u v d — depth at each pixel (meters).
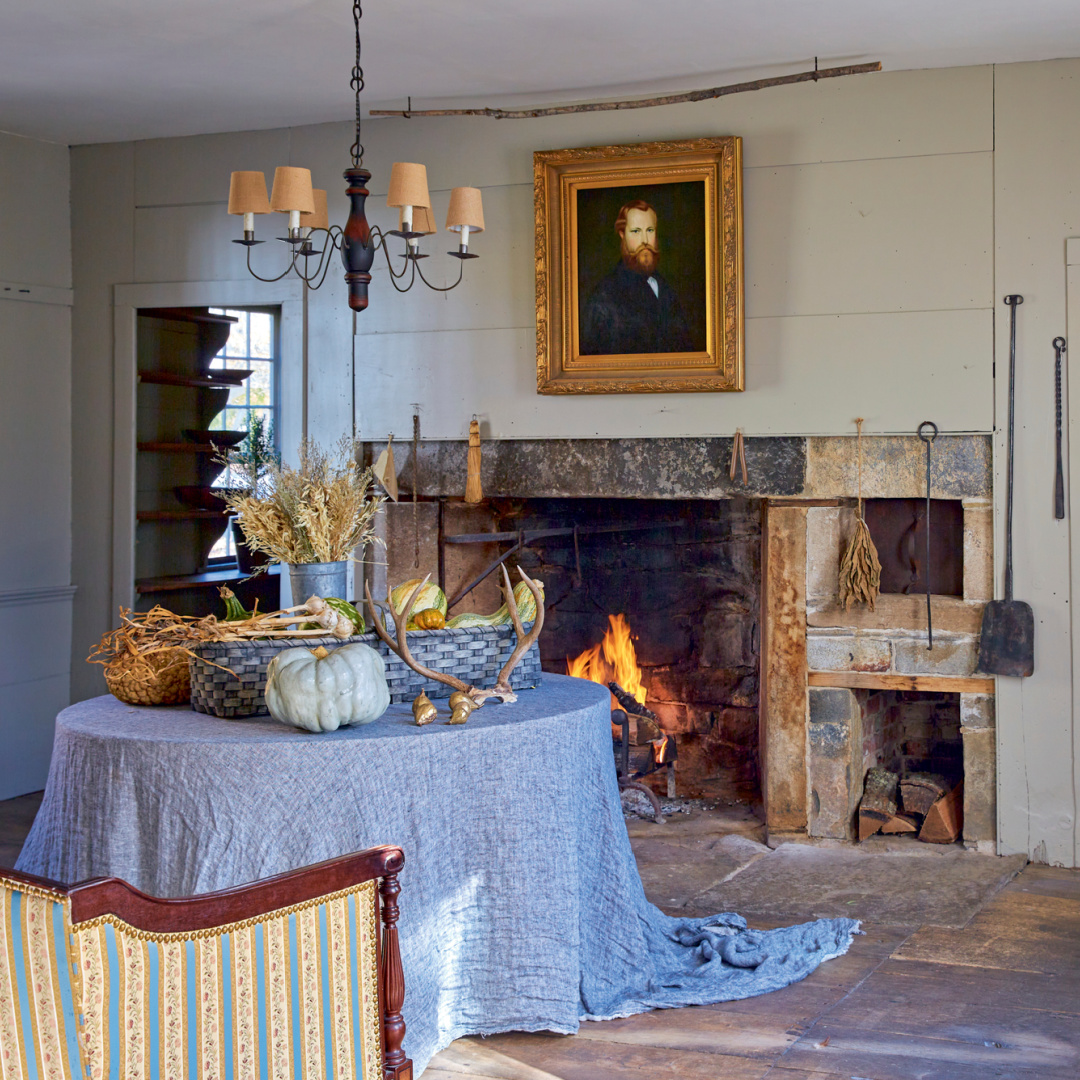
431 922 2.54
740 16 3.61
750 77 4.18
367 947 1.76
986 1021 2.80
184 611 5.12
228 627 2.73
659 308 4.32
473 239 4.58
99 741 2.52
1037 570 4.04
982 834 4.13
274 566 5.07
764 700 4.48
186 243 4.97
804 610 4.26
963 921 3.47
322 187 4.78
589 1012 2.81
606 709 2.92
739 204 4.20
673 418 4.36
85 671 5.19
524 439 4.55
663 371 4.33
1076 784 4.01
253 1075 1.60
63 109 4.59
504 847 2.62
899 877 3.87
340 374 4.77
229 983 1.58
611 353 4.39
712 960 3.10
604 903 2.88
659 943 3.10
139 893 1.49
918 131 4.09
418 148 4.63
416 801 2.49
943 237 4.08
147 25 3.69
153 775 2.46
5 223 4.92
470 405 4.61
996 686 4.07
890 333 4.13
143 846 2.48
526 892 2.63
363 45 3.87
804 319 4.21
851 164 4.15
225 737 2.49
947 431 4.09
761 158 4.23
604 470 4.46
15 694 4.99
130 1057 1.47
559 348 4.44
